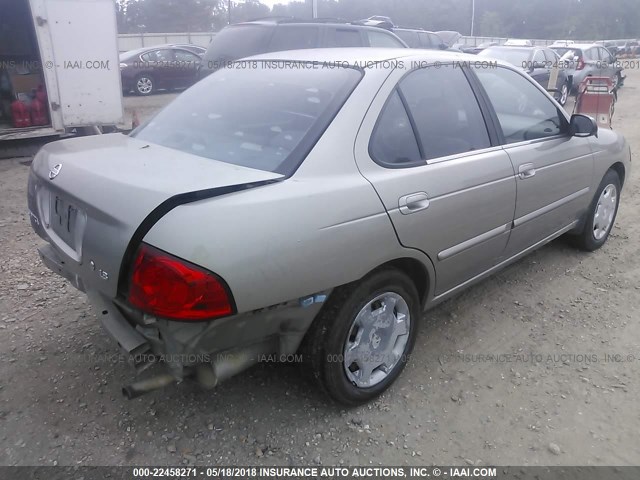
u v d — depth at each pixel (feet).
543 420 9.15
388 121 9.11
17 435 8.55
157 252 6.74
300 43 27.04
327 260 7.73
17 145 26.63
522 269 14.57
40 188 9.23
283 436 8.70
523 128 11.94
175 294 6.71
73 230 8.06
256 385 9.80
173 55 53.72
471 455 8.43
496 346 11.16
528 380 10.12
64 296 12.63
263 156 8.34
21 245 15.62
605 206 15.43
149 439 8.57
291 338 8.12
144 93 52.01
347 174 8.29
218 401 9.40
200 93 10.74
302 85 9.53
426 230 9.17
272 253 7.17
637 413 9.30
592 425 9.05
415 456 8.39
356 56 10.16
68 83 26.40
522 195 11.37
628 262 15.07
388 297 9.11
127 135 10.38
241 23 28.55
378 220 8.32
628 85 66.59
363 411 9.29
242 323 7.37
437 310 12.46
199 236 6.76
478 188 10.12
